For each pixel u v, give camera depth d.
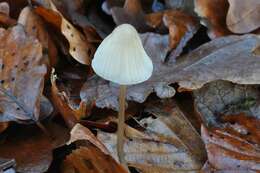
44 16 0.33
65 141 0.30
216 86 0.32
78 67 0.33
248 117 0.32
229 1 0.33
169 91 0.31
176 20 0.34
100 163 0.29
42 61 0.31
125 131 0.31
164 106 0.32
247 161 0.30
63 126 0.31
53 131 0.31
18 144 0.30
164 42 0.33
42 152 0.30
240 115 0.32
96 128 0.31
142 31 0.35
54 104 0.31
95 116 0.31
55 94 0.30
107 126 0.31
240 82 0.31
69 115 0.31
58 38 0.34
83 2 0.35
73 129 0.29
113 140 0.30
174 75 0.32
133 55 0.27
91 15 0.36
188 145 0.31
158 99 0.32
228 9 0.34
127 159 0.30
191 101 0.32
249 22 0.34
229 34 0.34
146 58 0.28
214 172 0.30
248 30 0.34
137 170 0.30
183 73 0.32
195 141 0.31
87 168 0.29
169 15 0.34
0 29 0.31
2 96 0.30
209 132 0.31
